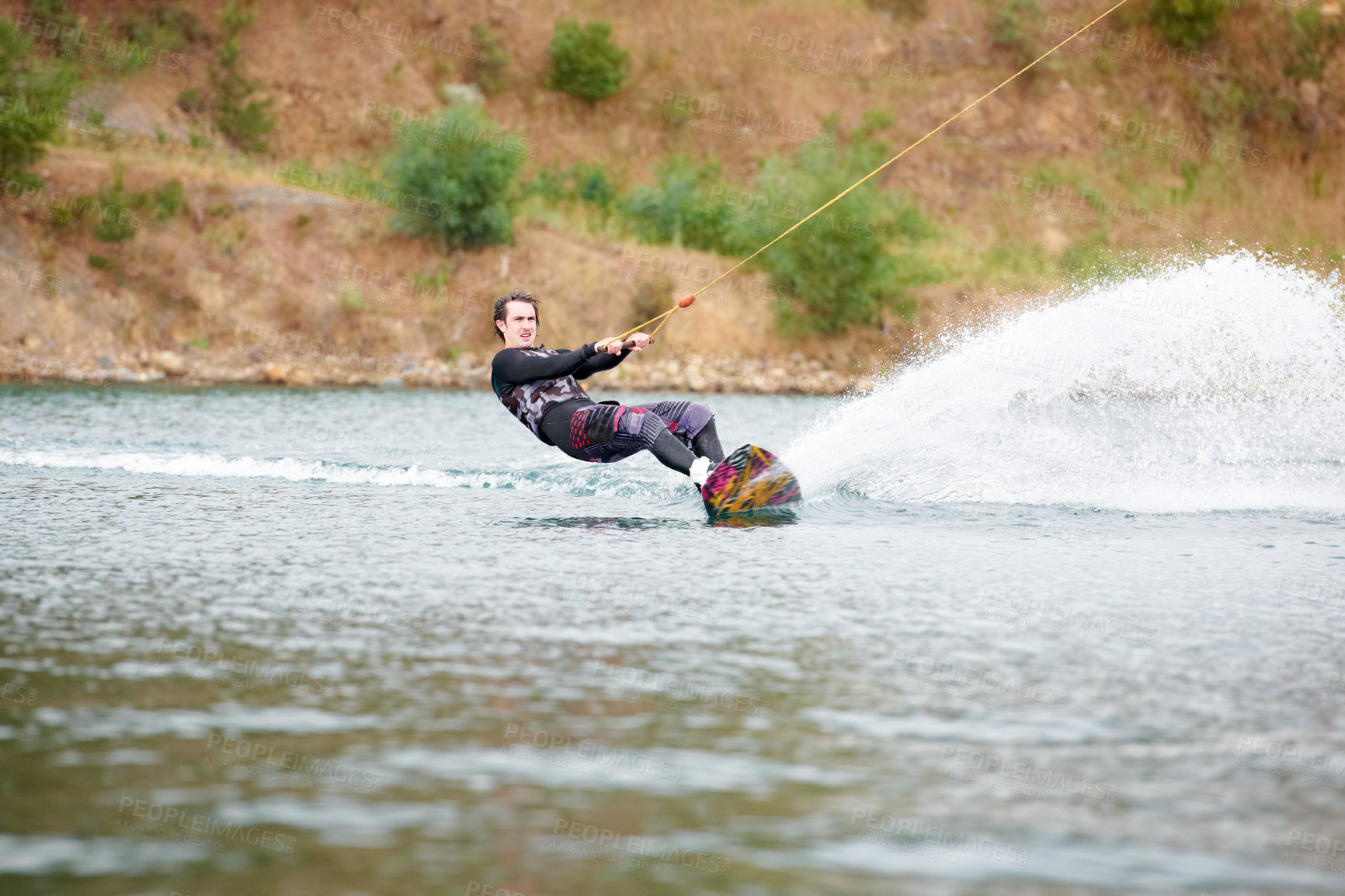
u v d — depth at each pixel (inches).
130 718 302.0
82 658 358.3
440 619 412.8
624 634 392.2
